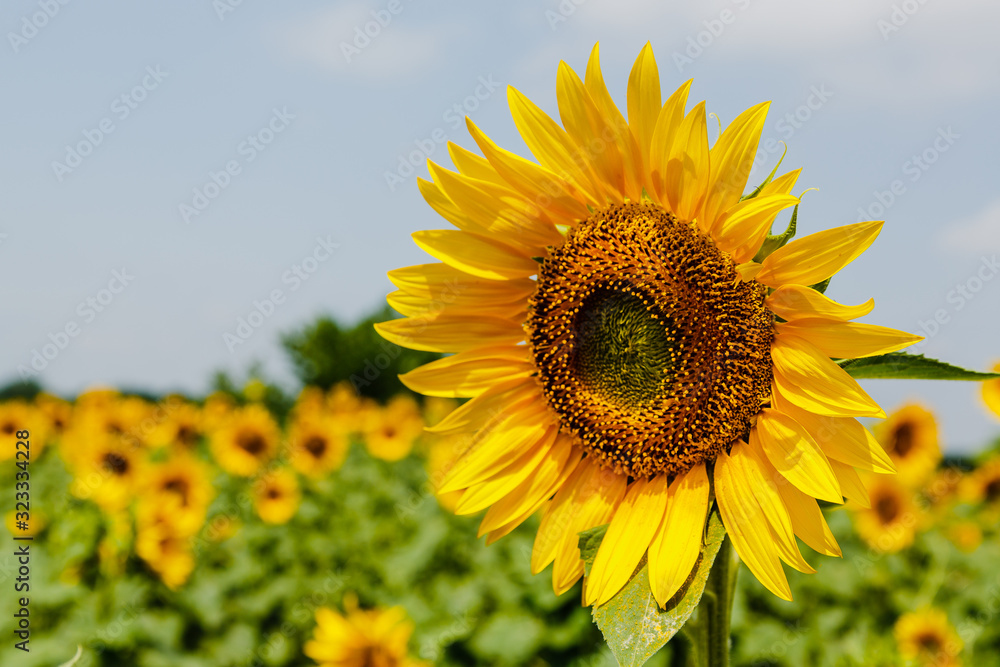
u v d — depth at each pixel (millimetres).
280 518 2203
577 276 742
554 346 752
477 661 1330
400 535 2285
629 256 725
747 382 704
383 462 3225
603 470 743
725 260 708
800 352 688
